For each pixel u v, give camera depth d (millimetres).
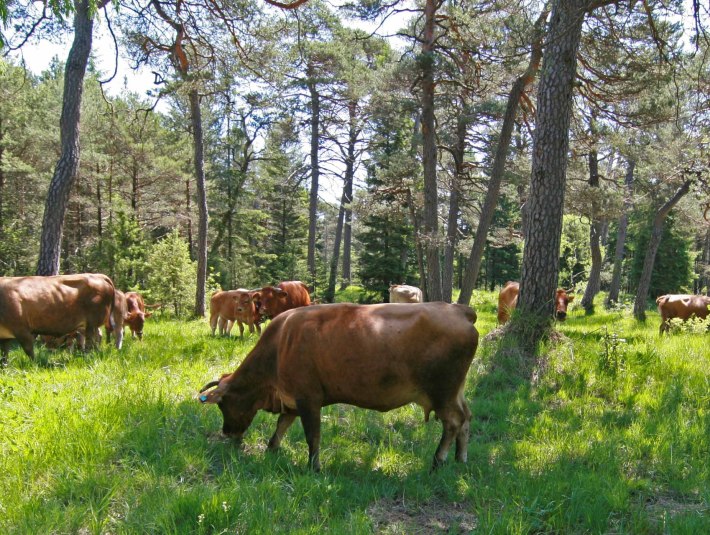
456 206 21984
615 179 22641
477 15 13828
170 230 35094
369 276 27500
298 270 30734
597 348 8812
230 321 15086
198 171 19125
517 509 3988
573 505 4109
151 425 5434
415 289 18625
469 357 4891
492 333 9453
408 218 22672
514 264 47375
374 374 4809
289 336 5086
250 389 5449
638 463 5125
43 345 10203
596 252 22906
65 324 9320
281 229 40031
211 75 14875
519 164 19094
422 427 6145
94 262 20828
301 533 3508
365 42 23578
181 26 13062
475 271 14492
